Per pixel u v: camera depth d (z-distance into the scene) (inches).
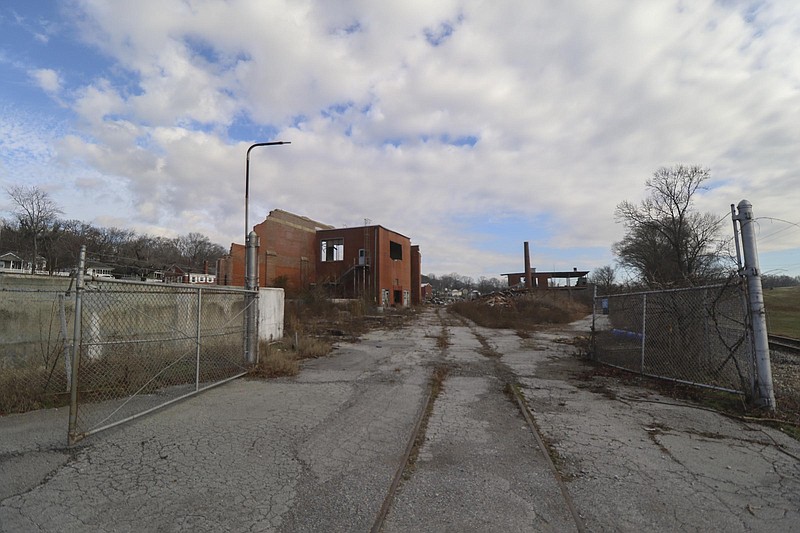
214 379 307.9
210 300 424.2
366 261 1534.2
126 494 134.3
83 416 214.2
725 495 137.1
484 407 249.6
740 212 247.1
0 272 326.6
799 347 529.3
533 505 130.3
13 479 143.9
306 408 239.5
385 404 251.6
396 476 150.3
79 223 2230.6
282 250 1424.7
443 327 874.8
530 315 1131.9
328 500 132.2
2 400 228.7
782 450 176.9
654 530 116.6
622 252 1455.5
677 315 319.3
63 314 285.7
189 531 114.1
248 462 161.3
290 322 730.2
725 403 248.5
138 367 300.7
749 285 241.1
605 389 294.2
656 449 178.9
